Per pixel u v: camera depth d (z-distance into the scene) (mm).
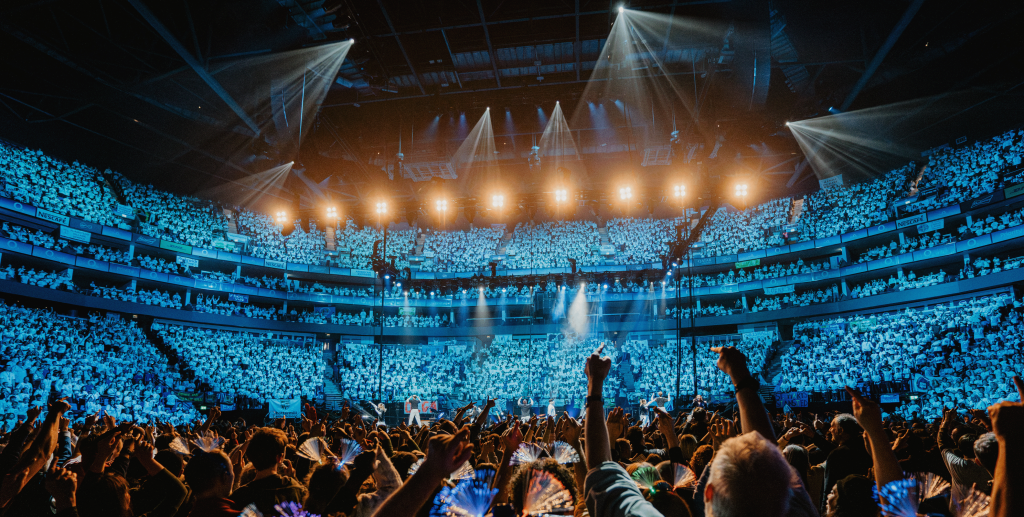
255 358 38906
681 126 37531
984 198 32344
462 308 46969
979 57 30312
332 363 44000
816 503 6008
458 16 27500
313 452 5676
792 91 34344
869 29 28859
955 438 7590
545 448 4117
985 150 34906
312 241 46688
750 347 40406
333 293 44750
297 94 32625
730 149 33344
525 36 29844
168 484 4637
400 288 45656
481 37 30109
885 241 38406
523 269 45438
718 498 1945
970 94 34094
